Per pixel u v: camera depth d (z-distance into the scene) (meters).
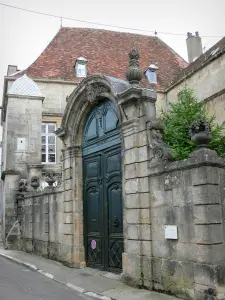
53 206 12.58
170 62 25.22
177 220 7.00
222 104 17.00
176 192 7.06
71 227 11.04
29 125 18.62
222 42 19.33
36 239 14.12
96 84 9.99
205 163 6.35
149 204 7.83
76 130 11.22
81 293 7.81
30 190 15.70
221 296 5.95
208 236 6.19
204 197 6.32
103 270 9.80
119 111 8.97
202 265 6.26
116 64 23.31
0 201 23.59
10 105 18.56
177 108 11.23
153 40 26.67
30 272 10.57
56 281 9.12
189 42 24.92
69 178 11.32
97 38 24.77
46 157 19.67
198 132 6.63
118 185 9.37
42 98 19.08
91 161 10.77
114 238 9.39
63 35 24.06
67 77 21.11
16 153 18.14
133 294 7.30
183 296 6.66
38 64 21.52
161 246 7.39
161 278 7.30
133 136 8.39
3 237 17.88
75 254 10.74
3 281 9.02
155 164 7.72
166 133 10.29
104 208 9.93
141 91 8.27
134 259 8.06
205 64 18.38
